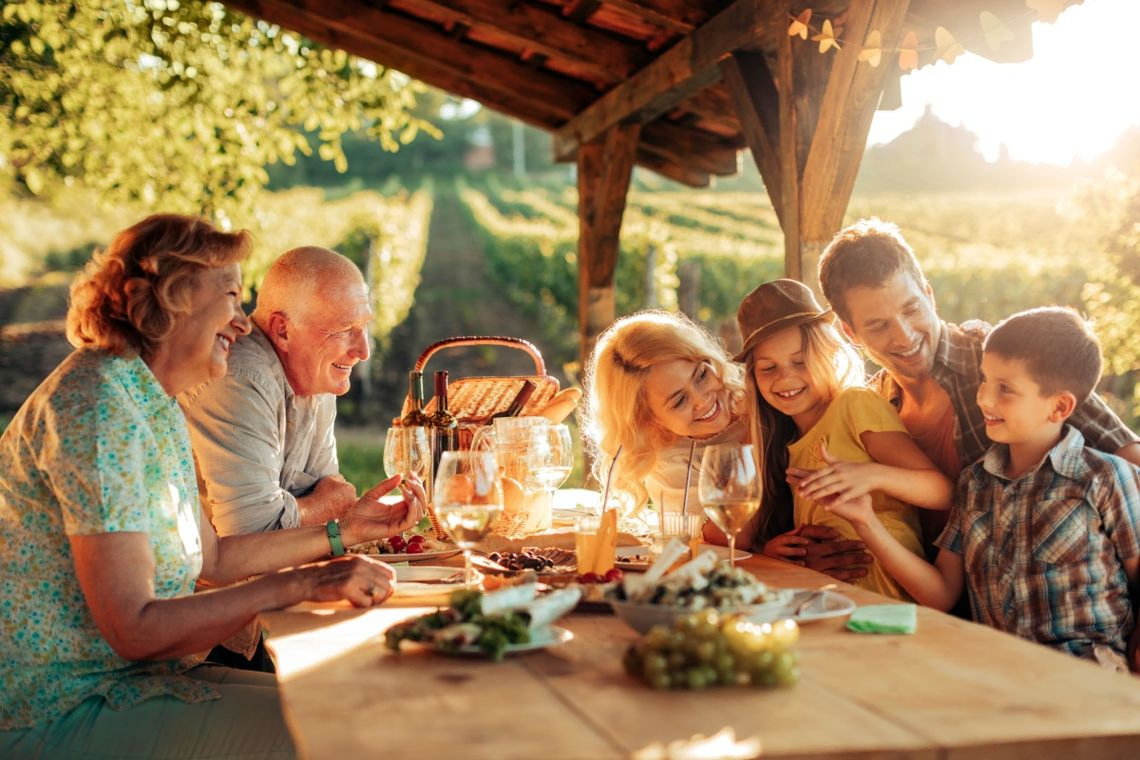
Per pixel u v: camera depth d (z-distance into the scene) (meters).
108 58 7.55
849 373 2.60
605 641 1.59
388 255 14.41
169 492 2.00
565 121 6.26
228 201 7.95
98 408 1.88
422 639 1.51
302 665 1.48
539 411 3.26
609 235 5.80
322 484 2.98
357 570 1.87
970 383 2.41
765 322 2.58
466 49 5.68
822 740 1.16
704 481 1.82
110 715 1.91
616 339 2.84
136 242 2.02
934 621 1.68
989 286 9.90
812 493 2.13
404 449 2.72
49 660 1.93
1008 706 1.27
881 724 1.21
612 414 2.84
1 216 22.42
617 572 1.92
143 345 2.04
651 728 1.20
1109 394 7.05
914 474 2.21
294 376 2.91
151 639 1.79
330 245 16.38
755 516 2.61
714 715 1.24
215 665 2.20
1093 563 2.02
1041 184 25.81
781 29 3.65
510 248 22.20
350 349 2.92
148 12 7.37
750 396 2.65
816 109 3.60
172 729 1.91
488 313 21.20
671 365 2.76
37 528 1.93
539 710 1.27
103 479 1.83
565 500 3.39
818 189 3.48
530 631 1.55
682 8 4.30
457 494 1.79
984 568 2.14
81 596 1.94
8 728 1.92
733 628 1.39
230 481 2.63
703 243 18.12
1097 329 6.01
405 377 15.19
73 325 2.03
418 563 2.35
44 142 7.80
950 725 1.20
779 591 1.64
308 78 7.75
